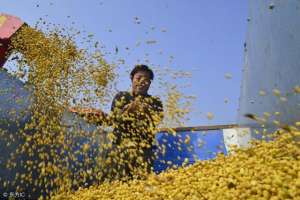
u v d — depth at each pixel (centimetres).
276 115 431
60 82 606
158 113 593
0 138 501
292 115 380
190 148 558
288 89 390
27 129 538
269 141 424
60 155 547
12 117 527
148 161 548
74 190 534
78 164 555
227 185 323
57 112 580
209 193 322
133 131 579
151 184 416
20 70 607
